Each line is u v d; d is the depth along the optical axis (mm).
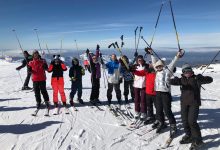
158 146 6289
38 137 6789
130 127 7469
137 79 7969
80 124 7777
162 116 7039
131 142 6535
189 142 6328
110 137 6832
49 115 8609
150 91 7449
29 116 8508
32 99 10930
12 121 8047
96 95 10039
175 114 8625
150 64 7516
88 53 9859
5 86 14805
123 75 9961
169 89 6789
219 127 7332
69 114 8719
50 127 7496
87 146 6316
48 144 6402
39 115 8609
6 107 9656
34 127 7508
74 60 9570
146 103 7820
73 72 9523
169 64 6797
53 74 9117
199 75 6168
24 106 9758
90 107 9570
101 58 9688
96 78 9945
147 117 7820
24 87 13352
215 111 9039
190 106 6113
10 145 6344
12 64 36469
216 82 17359
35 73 8930
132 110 9219
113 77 9359
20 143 6445
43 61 9070
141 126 7539
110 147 6273
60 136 6859
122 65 8445
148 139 6672
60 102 10250
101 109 9312
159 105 6953
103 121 8047
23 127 7508
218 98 11336
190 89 6121
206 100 10828
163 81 6770
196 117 6043
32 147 6246
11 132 7125
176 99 11125
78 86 9750
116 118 8305
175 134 6824
